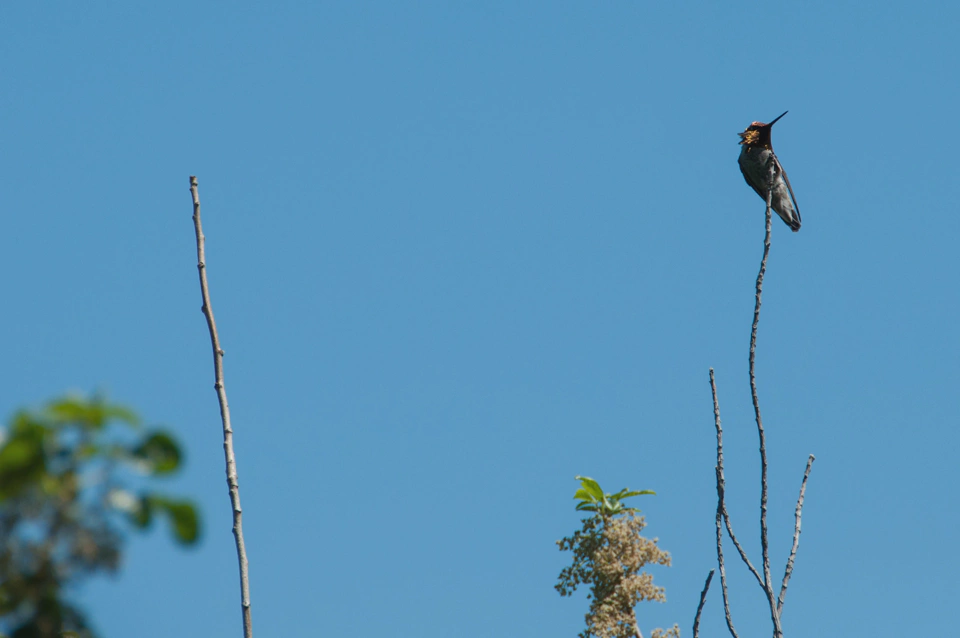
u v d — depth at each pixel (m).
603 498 11.53
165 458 3.97
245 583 9.60
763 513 10.97
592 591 11.16
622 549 11.12
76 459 3.88
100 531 3.87
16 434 3.76
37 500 3.81
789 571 10.81
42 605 3.84
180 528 3.96
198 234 10.97
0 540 3.79
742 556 10.88
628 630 10.70
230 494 9.93
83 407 3.84
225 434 10.16
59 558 3.82
